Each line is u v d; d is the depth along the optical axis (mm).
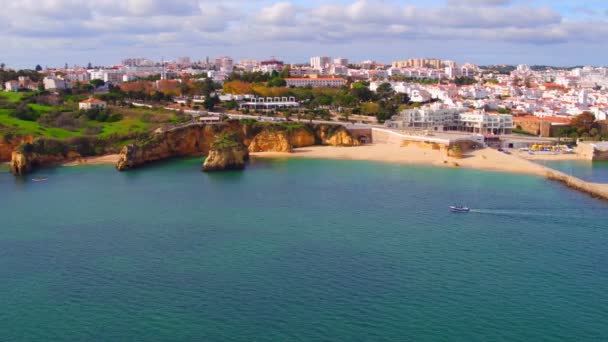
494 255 121125
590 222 144375
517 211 154750
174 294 103188
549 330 90250
